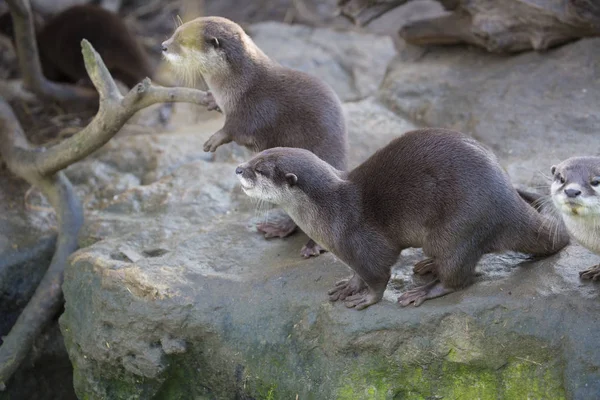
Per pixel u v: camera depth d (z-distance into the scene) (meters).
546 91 14.58
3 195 14.69
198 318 10.38
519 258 10.08
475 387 9.38
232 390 10.60
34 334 12.43
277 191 9.68
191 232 12.11
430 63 16.86
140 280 10.67
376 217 9.51
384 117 15.66
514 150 13.50
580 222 9.03
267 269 10.84
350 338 9.54
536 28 15.14
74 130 17.28
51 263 12.99
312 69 19.91
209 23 11.50
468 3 15.70
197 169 14.04
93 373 11.23
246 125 11.44
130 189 13.80
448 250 9.28
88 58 11.91
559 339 8.89
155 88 11.73
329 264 10.63
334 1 24.55
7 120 15.02
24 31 16.39
